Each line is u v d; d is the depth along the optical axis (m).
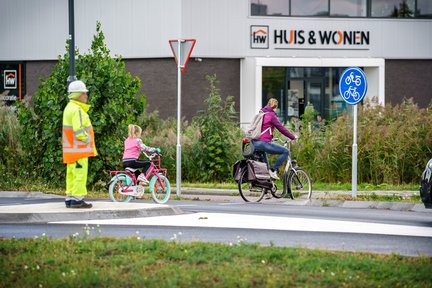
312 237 23.02
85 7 65.50
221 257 18.02
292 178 37.22
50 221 25.89
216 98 49.19
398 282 16.00
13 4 68.44
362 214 30.39
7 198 37.72
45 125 39.28
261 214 29.22
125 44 64.31
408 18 66.75
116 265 17.42
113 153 38.84
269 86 64.56
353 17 65.75
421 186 27.89
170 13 62.66
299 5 64.88
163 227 24.66
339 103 65.75
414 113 47.16
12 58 68.69
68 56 40.03
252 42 64.00
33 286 15.78
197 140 48.06
